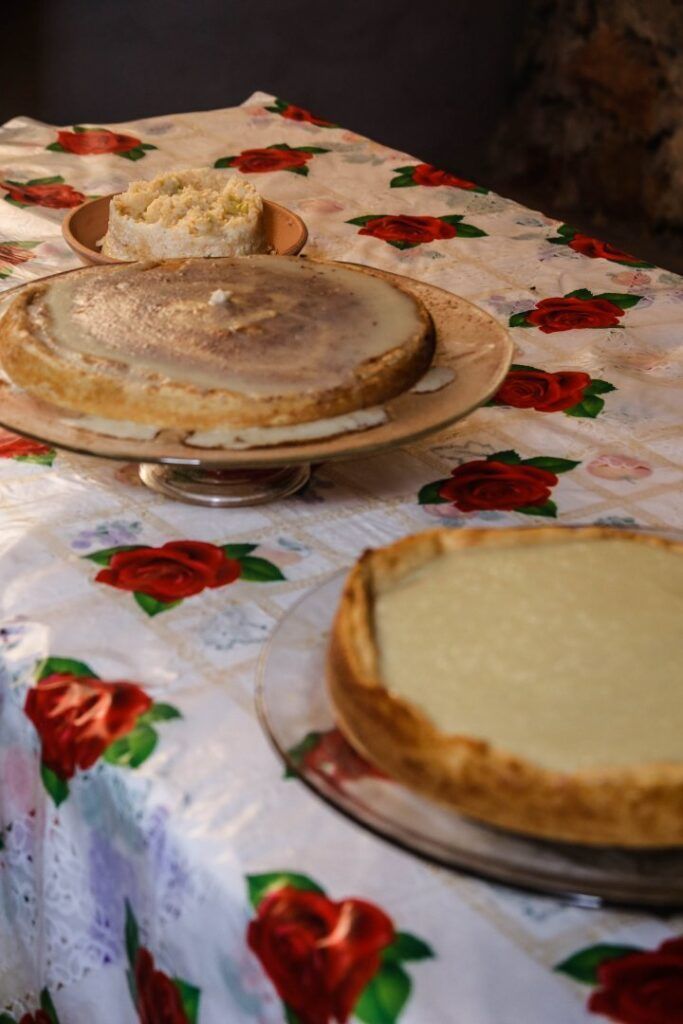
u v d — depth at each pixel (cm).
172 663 67
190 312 85
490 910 52
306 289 90
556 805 48
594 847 50
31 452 89
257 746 61
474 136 360
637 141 333
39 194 140
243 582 75
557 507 84
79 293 88
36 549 77
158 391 76
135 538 79
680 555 63
